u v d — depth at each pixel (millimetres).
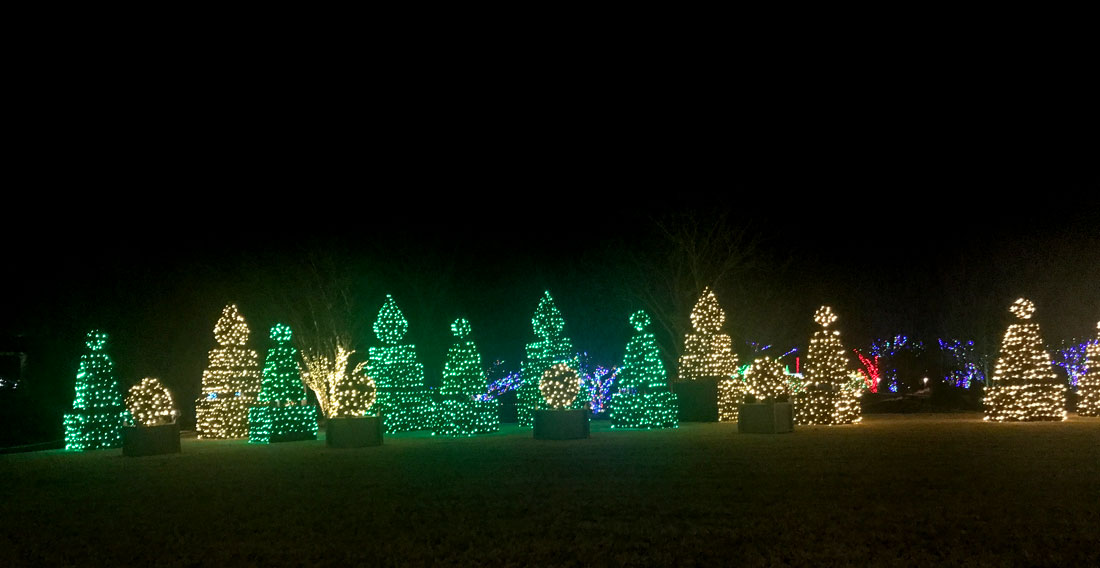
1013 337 27719
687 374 31375
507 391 45375
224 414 28109
